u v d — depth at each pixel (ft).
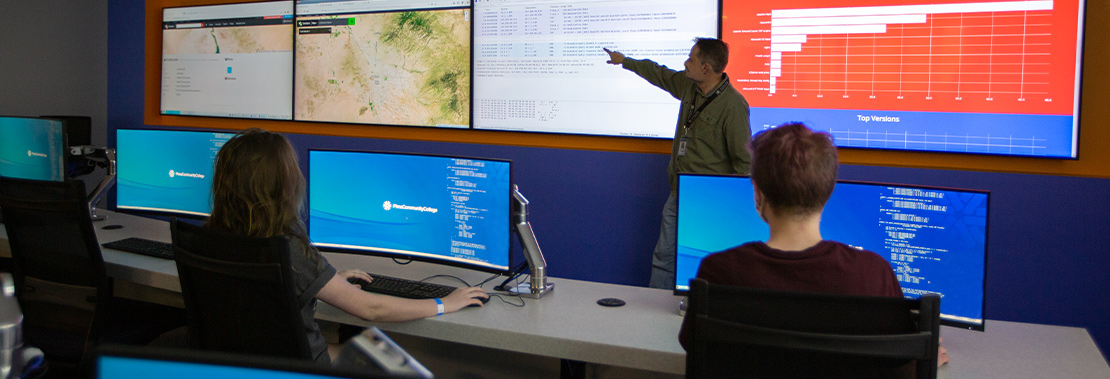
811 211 3.82
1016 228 10.42
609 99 12.47
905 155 10.82
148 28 16.49
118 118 16.93
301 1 14.85
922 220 5.34
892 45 10.66
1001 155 10.28
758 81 11.51
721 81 10.25
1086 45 9.79
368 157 7.12
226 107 15.94
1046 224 10.25
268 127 15.60
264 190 5.18
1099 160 9.89
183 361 1.89
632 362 5.18
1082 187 10.00
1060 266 10.25
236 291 5.03
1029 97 10.04
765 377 3.58
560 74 12.79
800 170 3.72
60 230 6.66
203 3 15.85
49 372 6.62
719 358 3.63
